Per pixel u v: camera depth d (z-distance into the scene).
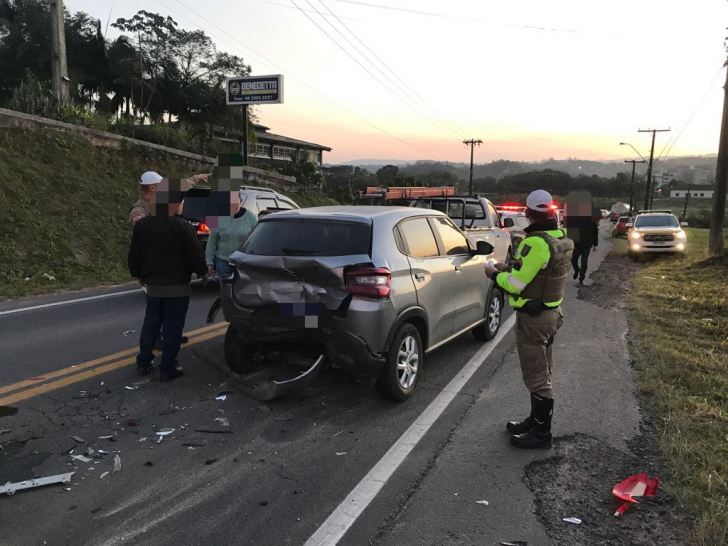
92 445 3.74
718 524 2.86
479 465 3.62
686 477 3.37
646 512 3.08
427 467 3.58
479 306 6.25
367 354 4.22
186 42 30.83
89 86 32.50
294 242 4.54
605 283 12.23
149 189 4.81
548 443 3.87
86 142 16.56
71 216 13.09
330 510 3.06
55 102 17.72
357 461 3.63
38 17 29.81
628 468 3.60
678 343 6.77
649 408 4.64
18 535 2.76
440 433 4.11
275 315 4.38
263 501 3.13
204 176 5.72
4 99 29.45
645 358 6.07
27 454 3.59
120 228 13.70
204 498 3.15
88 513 2.97
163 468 3.47
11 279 9.84
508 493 3.28
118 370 5.26
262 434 4.00
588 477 3.48
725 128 15.63
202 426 4.10
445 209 11.68
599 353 6.35
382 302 4.25
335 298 4.19
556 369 5.72
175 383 4.96
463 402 4.75
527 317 3.85
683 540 2.83
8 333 6.54
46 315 7.54
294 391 4.87
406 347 4.69
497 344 6.67
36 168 14.13
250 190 10.30
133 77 29.14
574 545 2.78
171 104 31.55
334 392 4.89
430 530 2.89
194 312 7.93
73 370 5.21
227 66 31.80
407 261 4.66
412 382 4.80
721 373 5.54
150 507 3.04
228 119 32.53
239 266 4.57
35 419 4.12
